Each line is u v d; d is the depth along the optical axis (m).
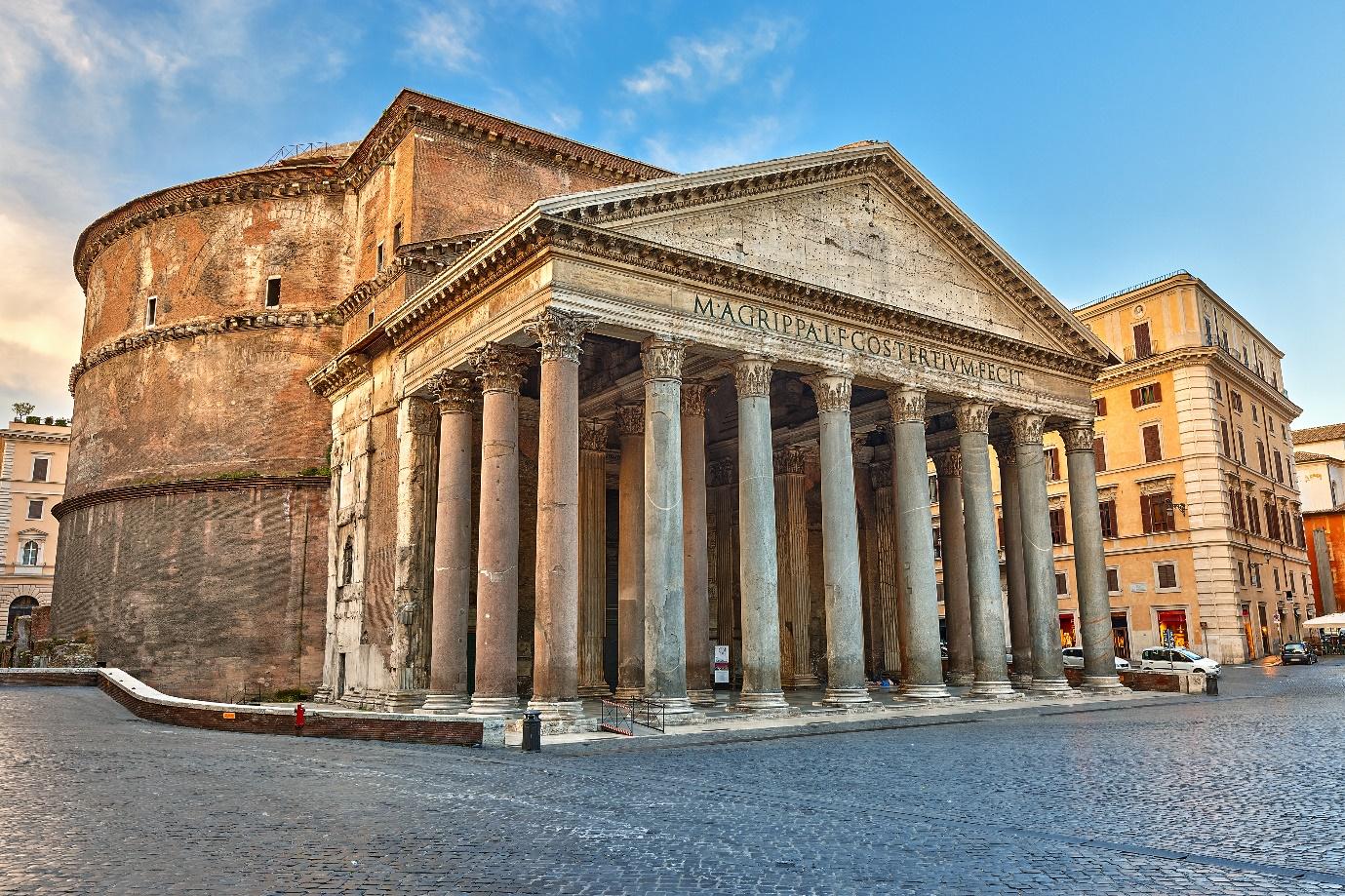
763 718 24.05
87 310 47.81
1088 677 33.59
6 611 74.50
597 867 9.63
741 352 26.17
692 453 29.53
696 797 13.84
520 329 23.92
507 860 9.90
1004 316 33.19
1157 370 54.12
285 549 36.94
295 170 40.34
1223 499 51.81
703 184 25.47
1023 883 8.98
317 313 39.28
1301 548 64.25
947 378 30.77
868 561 41.31
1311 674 43.88
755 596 25.27
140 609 38.81
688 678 28.52
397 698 27.86
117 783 14.82
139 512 39.88
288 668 35.94
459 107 35.00
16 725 22.88
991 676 29.89
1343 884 8.86
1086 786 14.49
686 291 25.23
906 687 28.70
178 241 42.12
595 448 33.59
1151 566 53.78
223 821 11.86
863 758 18.27
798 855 10.16
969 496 31.09
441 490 27.11
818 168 28.28
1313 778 14.88
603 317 23.56
